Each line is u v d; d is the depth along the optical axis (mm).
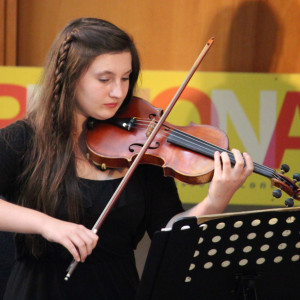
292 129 7215
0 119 6992
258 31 7387
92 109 5098
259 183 7145
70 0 7215
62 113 5145
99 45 4973
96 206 5117
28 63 7281
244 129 7191
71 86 5082
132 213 5250
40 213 4750
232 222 4367
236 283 4715
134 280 5363
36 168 5086
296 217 4449
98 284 5113
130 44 5152
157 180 5520
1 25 7090
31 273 5133
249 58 7426
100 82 5004
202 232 4352
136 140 5324
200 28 7355
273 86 7164
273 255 4629
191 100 7121
